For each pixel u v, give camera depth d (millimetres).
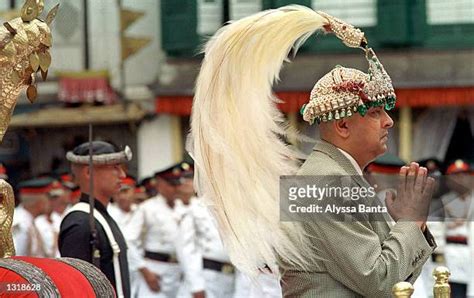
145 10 37844
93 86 36594
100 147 13656
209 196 9188
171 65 38469
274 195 9055
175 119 39000
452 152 38812
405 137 38625
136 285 24641
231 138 9117
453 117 38812
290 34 9227
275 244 9031
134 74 38000
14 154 39125
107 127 38375
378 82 9258
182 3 38000
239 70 9172
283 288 9211
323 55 36875
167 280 24641
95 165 13602
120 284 13344
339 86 9211
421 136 38781
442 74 38500
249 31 9180
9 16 15172
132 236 24484
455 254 17125
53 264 8039
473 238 17094
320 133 9367
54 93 37062
